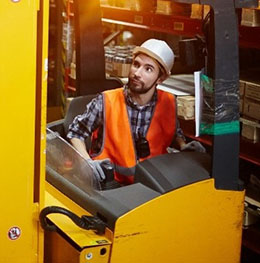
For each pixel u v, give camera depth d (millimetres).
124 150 2906
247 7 2391
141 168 2473
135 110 2975
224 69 2383
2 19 1888
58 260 2211
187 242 2371
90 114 2992
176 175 2400
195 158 2557
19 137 1986
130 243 2188
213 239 2451
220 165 2424
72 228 2209
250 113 4004
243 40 4016
